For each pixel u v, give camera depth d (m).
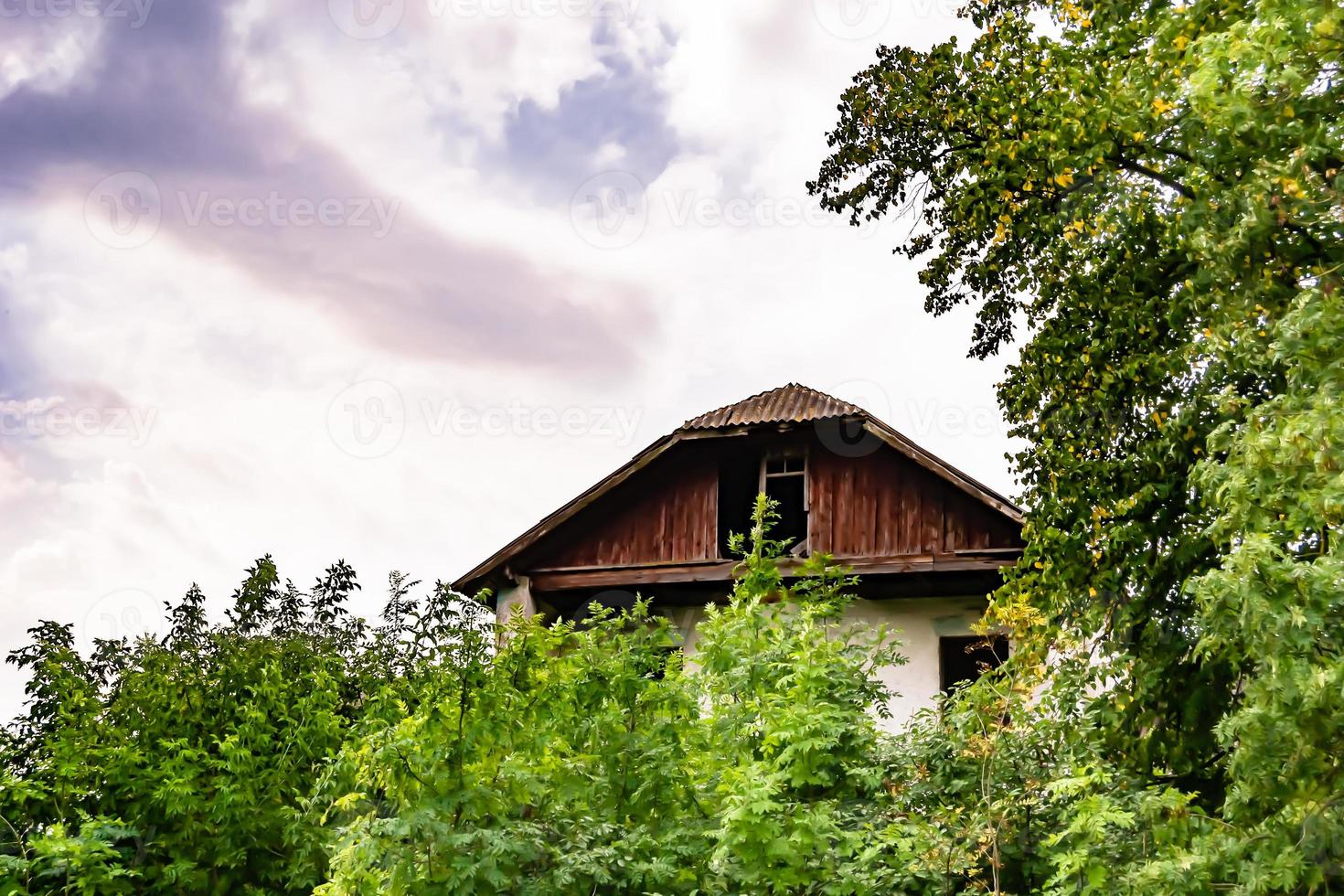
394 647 11.71
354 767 7.61
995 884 6.39
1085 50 9.59
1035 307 10.31
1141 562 9.03
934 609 14.59
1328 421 5.45
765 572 9.48
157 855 9.60
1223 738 5.62
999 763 7.10
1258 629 5.38
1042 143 9.44
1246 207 7.28
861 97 13.25
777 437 16.02
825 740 7.32
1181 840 5.78
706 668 8.57
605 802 7.57
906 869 6.37
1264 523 5.79
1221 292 7.77
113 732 10.03
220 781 9.49
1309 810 5.25
